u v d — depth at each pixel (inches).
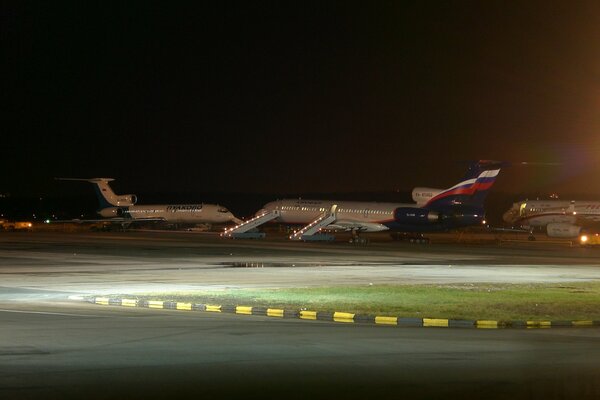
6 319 1338.6
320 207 5807.1
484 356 1004.6
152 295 1812.3
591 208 6407.5
